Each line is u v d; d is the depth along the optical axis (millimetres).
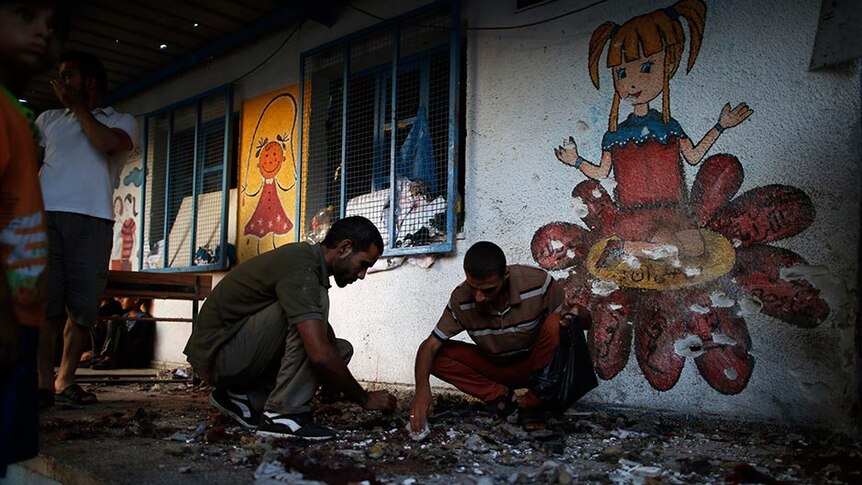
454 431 3064
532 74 4344
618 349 3814
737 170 3443
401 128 5168
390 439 2889
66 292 3807
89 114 3770
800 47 3273
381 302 5109
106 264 3963
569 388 3008
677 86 3684
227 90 6641
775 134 3330
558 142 4180
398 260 4996
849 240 3072
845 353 3053
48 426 3191
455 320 3346
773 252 3301
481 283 2934
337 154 5711
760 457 2695
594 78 4031
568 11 4188
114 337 7145
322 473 2162
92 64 3855
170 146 7445
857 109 3084
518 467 2449
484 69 4613
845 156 3107
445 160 4797
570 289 4047
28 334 1595
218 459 2484
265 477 2197
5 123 1509
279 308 2906
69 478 2379
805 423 3150
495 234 4465
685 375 3553
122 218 8391
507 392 3465
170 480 2172
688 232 3596
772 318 3285
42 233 1600
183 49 7012
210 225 6863
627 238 3824
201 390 5141
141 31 6535
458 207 4715
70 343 4105
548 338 3199
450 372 3510
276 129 6230
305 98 5840
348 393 2926
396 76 5016
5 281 1408
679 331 3588
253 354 2932
